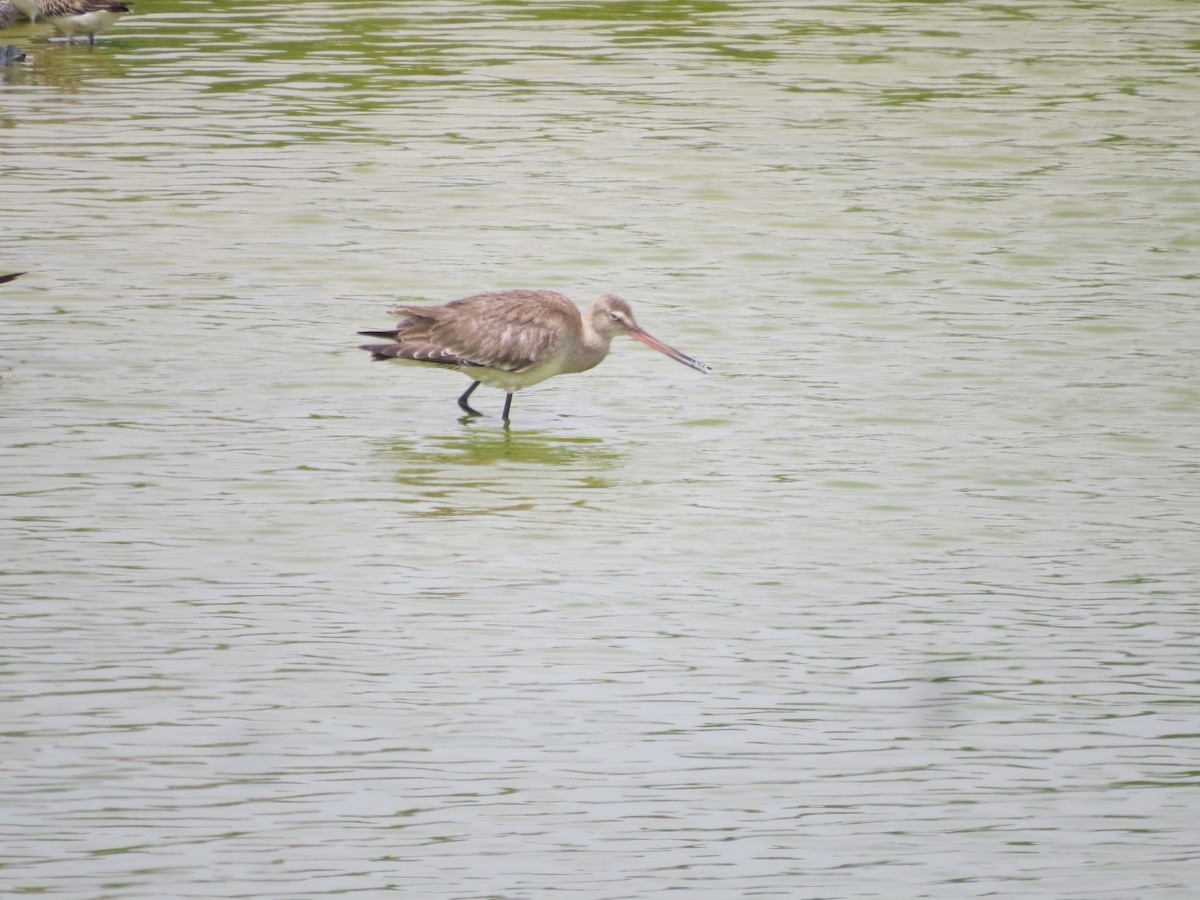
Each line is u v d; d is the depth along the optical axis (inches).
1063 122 1127.0
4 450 657.6
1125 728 469.1
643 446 682.2
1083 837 419.5
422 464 659.4
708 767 449.1
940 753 456.8
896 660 506.3
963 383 742.5
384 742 458.3
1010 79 1229.7
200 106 1150.3
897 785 442.0
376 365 766.5
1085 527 602.5
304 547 581.3
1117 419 703.1
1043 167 1039.6
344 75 1229.7
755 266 880.9
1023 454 668.1
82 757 447.2
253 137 1082.7
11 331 785.6
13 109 1137.4
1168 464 658.8
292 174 1011.3
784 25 1393.9
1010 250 906.7
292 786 436.8
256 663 499.5
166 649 506.9
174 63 1266.0
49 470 640.4
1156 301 837.8
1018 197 987.9
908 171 1032.2
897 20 1412.4
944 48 1316.4
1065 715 476.1
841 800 435.2
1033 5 1469.0
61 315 805.9
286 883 395.2
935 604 542.9
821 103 1167.0
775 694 486.6
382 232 919.7
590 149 1062.4
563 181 1003.9
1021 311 826.2
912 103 1168.2
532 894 393.1
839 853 411.8
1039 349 778.2
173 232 917.2
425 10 1443.2
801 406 719.1
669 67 1256.2
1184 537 593.9
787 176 1018.1
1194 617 534.0
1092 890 396.5
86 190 979.9
